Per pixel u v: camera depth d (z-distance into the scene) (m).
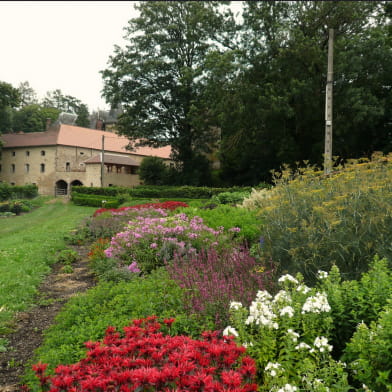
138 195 33.31
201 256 6.56
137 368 2.17
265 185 25.59
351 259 4.21
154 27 32.72
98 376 2.05
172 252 7.22
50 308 5.69
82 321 4.50
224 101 25.25
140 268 6.95
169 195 31.42
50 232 14.34
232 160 32.44
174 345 2.35
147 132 33.38
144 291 4.88
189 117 31.34
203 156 35.03
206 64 25.72
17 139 54.16
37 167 51.12
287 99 22.31
